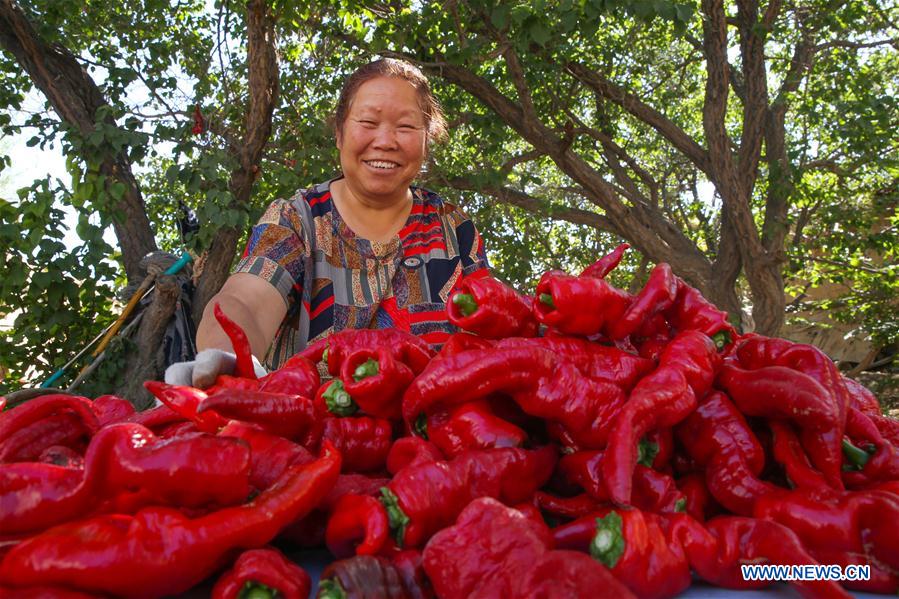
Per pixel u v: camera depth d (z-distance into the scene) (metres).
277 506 1.01
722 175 8.55
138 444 0.98
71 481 0.96
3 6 6.37
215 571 1.01
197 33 8.61
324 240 2.64
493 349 1.25
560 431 1.26
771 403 1.22
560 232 12.35
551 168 13.58
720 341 1.44
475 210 9.63
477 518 1.00
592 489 1.17
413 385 1.27
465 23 7.23
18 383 6.58
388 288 2.68
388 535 1.08
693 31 10.68
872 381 12.05
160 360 5.75
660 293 1.40
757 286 8.78
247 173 6.62
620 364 1.32
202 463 0.96
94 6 7.77
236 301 2.33
